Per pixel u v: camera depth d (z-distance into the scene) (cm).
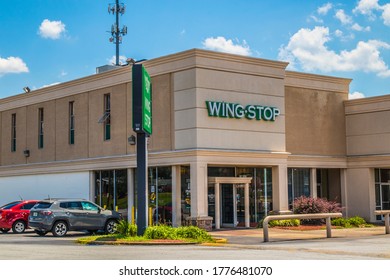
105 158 3306
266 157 3081
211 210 2989
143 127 2161
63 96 3672
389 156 3459
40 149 3831
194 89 2853
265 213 3153
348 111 3709
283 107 3189
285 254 1675
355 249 1812
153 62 3062
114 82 3312
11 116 4103
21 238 2547
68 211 2675
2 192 4112
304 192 3503
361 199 3588
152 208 3058
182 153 2867
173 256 1608
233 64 2992
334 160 3597
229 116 2945
